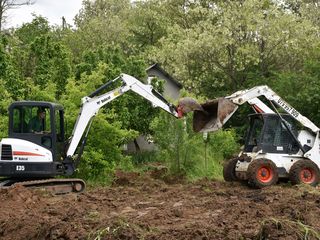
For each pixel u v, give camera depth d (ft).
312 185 55.36
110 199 47.11
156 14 186.50
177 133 70.23
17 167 50.80
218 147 80.59
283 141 56.59
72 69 92.22
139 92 55.83
